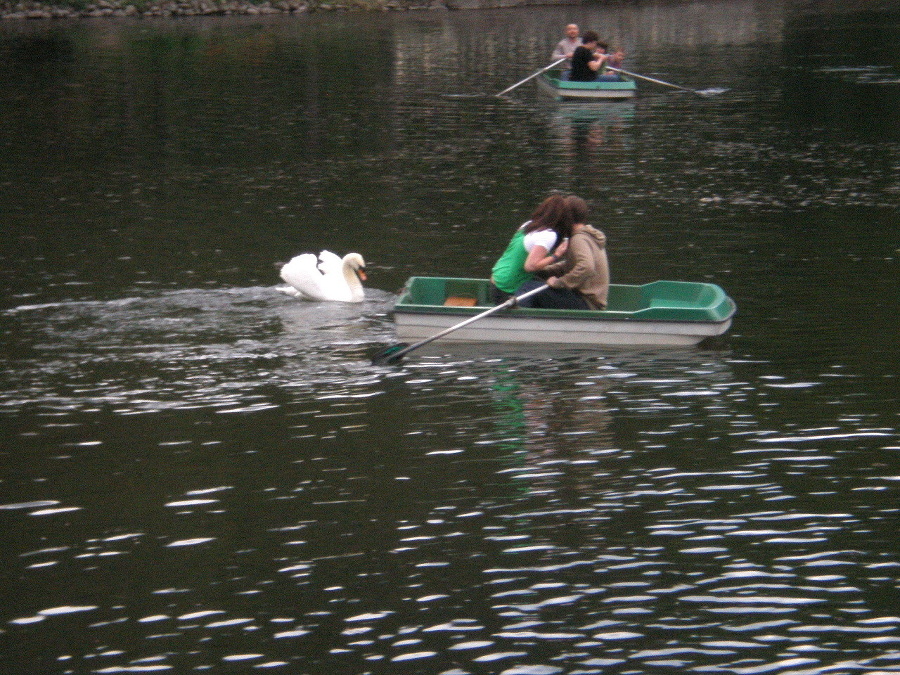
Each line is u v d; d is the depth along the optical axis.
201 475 12.02
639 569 10.16
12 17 73.12
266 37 62.75
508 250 17.05
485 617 9.42
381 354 15.33
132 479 11.94
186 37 62.25
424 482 11.84
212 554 10.44
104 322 17.08
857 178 27.52
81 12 75.06
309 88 44.06
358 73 48.66
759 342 16.05
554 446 12.70
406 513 11.19
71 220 24.00
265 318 17.31
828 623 9.30
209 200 25.92
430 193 26.47
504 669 8.73
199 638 9.15
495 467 12.16
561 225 16.53
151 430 13.17
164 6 77.12
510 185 27.25
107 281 19.33
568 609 9.55
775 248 21.11
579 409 13.77
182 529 10.90
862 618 9.36
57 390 14.38
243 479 11.92
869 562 10.22
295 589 9.86
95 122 36.69
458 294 17.52
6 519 11.09
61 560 10.34
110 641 9.12
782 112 37.94
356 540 10.67
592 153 31.17
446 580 9.98
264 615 9.46
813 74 47.06
